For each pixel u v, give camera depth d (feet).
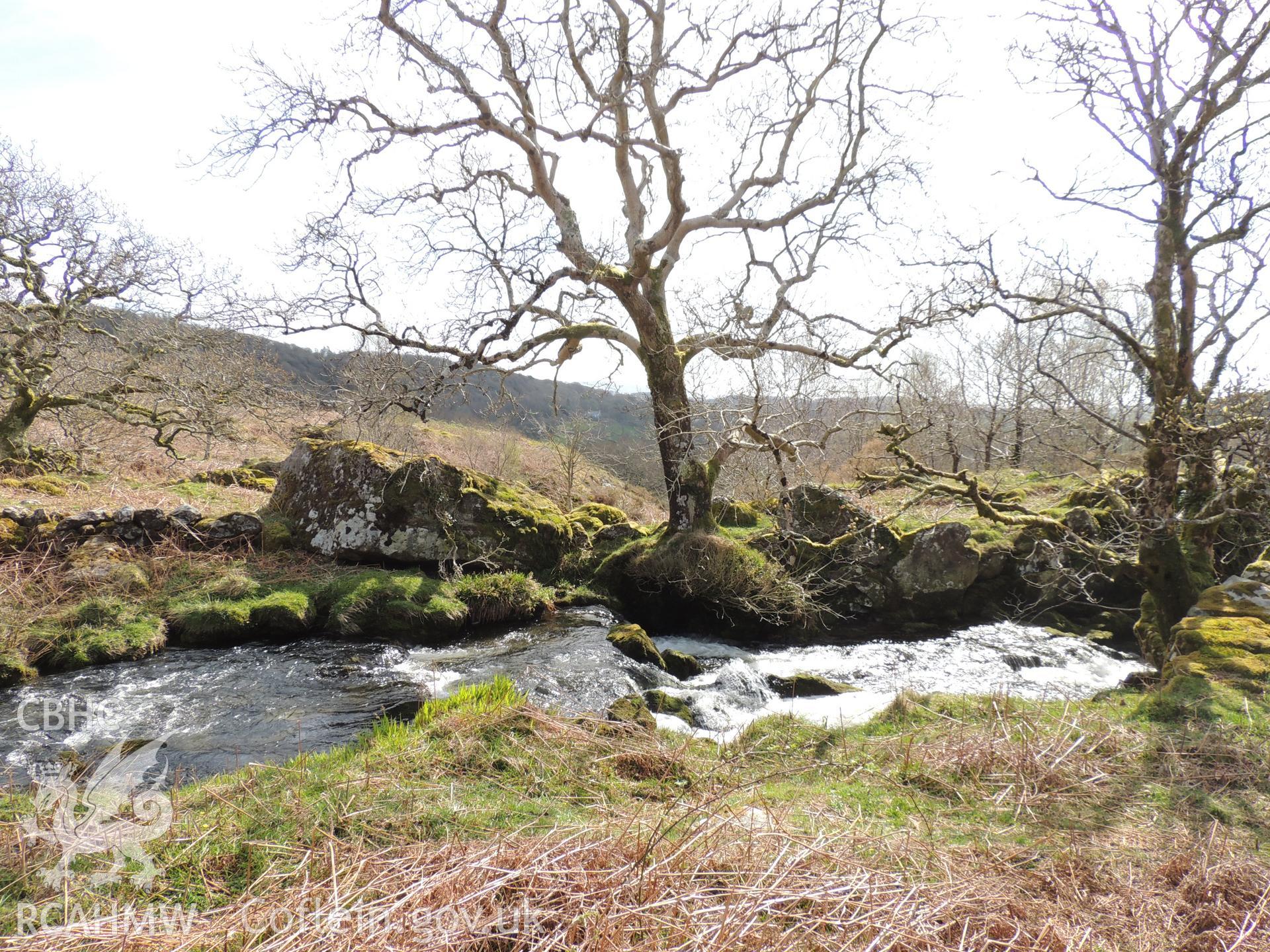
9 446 51.62
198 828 13.62
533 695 28.91
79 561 34.99
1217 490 28.17
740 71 43.80
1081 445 47.80
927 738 19.93
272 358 85.25
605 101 40.83
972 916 11.38
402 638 35.60
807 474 42.78
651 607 44.52
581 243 42.29
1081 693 31.71
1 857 12.43
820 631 43.01
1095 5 26.96
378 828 13.64
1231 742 17.79
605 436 89.15
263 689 28.30
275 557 40.22
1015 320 29.04
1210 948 10.89
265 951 9.71
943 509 52.03
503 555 44.04
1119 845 14.03
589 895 11.09
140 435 68.08
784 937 10.34
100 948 9.94
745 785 16.67
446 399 45.57
